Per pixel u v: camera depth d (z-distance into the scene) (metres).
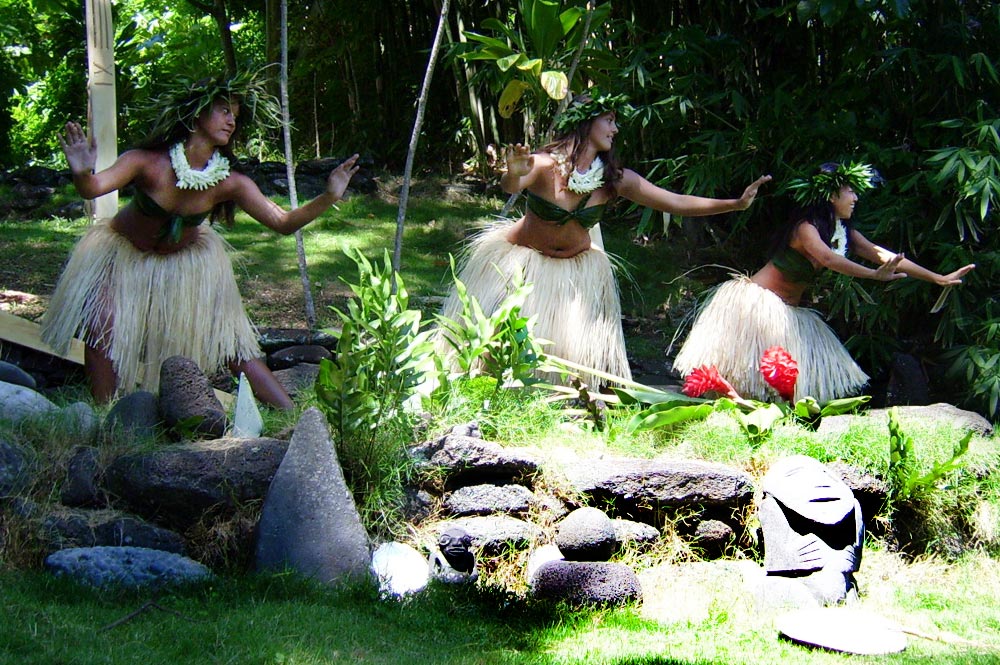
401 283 3.93
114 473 3.62
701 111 7.41
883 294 6.54
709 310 5.14
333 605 3.29
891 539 4.48
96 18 5.80
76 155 4.10
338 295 7.04
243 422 3.99
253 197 4.51
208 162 4.40
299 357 5.81
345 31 9.94
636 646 3.26
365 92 10.09
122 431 3.80
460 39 8.88
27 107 12.84
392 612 3.30
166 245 4.48
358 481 3.83
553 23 5.49
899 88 6.88
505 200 9.15
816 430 4.83
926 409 5.25
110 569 3.29
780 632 3.47
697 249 8.04
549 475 4.05
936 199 6.55
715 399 4.88
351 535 3.50
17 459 3.61
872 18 6.91
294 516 3.47
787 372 4.77
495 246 4.93
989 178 5.98
